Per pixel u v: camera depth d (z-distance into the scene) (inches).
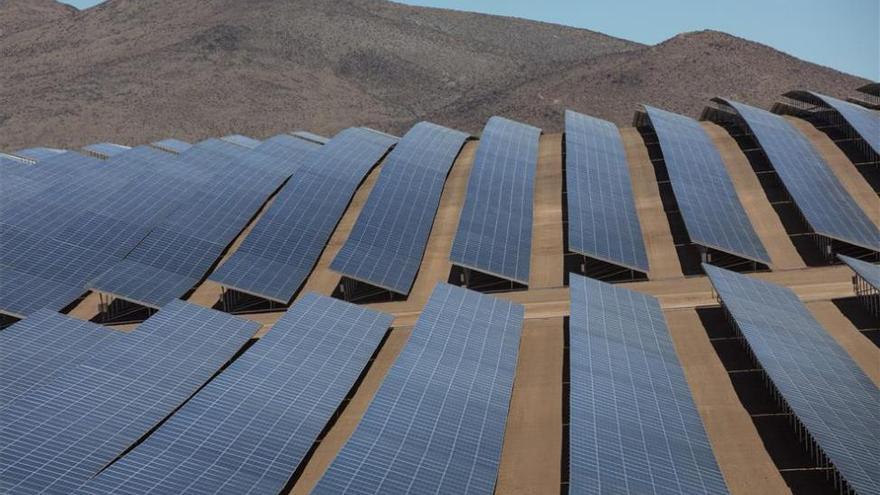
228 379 1983.3
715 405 2060.8
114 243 2935.5
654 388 1983.3
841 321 2438.5
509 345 2230.6
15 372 2047.2
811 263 2864.2
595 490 1583.4
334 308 2412.6
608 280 2839.6
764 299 2406.5
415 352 2085.4
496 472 1691.7
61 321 2284.7
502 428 1838.1
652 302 2466.8
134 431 1850.4
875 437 1793.8
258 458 1732.3
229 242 3046.3
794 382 1956.2
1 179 3186.5
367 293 2758.4
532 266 2913.4
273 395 1957.4
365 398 2111.2
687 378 2178.9
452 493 1605.6
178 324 2310.5
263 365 2070.6
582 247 2810.0
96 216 3048.7
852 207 3078.2
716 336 2361.0
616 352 2111.2
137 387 2007.9
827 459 1759.4
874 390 1995.6
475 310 2365.9
